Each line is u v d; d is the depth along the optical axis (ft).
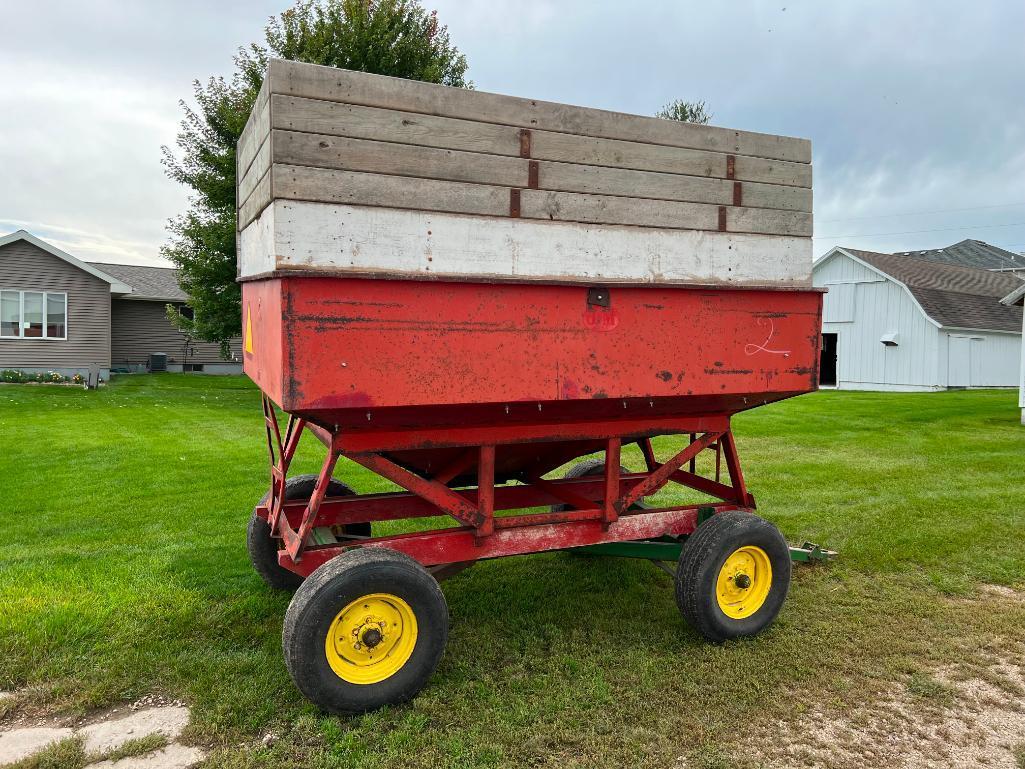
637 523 13.70
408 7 62.39
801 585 16.03
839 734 10.15
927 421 45.50
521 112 10.89
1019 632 13.55
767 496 24.12
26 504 22.27
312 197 9.59
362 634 10.31
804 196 13.41
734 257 12.77
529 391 11.04
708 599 12.57
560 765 9.32
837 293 87.04
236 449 32.89
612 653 12.49
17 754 9.44
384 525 20.11
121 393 60.64
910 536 19.33
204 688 11.07
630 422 13.15
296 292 9.42
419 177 10.22
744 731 10.19
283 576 14.96
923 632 13.53
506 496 16.11
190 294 62.80
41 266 69.10
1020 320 85.56
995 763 9.52
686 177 12.24
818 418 47.06
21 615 13.43
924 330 77.46
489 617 14.10
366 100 9.87
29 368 69.36
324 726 10.08
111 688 10.99
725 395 13.07
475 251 10.64
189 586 15.20
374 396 9.96
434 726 10.21
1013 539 19.25
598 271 11.57
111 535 18.99
